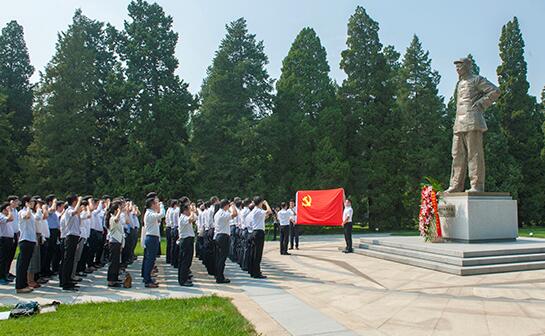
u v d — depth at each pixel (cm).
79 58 3309
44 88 3294
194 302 830
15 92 3691
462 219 1472
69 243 1010
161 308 782
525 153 4394
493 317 705
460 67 1598
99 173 3400
